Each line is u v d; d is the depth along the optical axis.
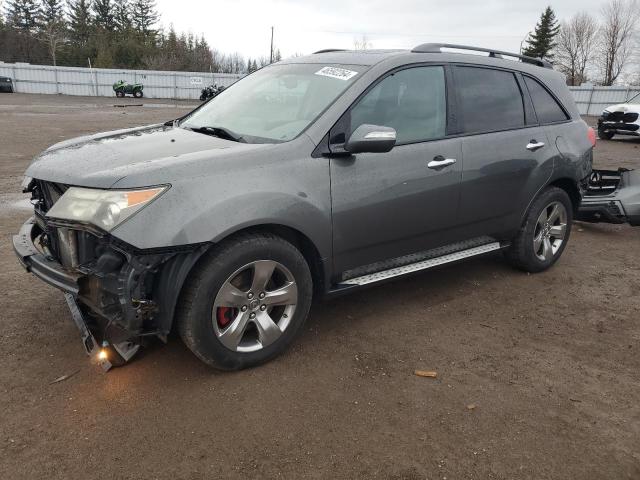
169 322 2.81
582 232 6.62
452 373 3.24
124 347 3.07
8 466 2.36
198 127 3.79
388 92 3.61
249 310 3.08
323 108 3.39
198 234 2.73
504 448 2.60
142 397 2.87
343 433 2.66
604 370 3.35
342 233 3.36
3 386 2.91
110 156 3.04
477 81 4.18
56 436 2.55
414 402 2.93
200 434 2.61
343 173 3.30
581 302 4.39
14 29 77.56
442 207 3.87
